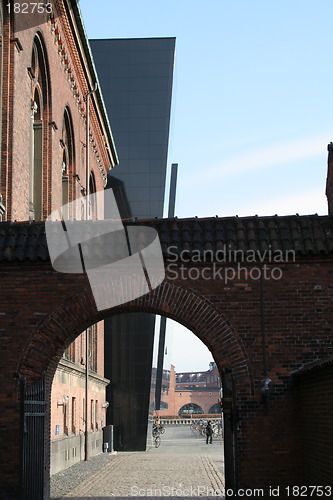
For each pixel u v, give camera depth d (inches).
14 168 844.6
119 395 2159.2
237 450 606.5
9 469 608.1
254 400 617.6
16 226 660.1
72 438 1197.1
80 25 1159.6
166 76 2468.0
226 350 626.5
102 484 869.8
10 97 848.3
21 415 574.6
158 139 2429.9
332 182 669.9
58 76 1103.6
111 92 2455.7
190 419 4072.3
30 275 641.6
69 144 1256.8
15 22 862.5
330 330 625.9
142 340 2204.7
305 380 599.2
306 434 601.0
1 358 630.5
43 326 634.2
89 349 1509.6
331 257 631.2
